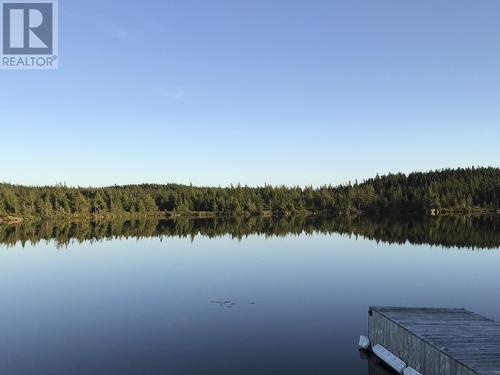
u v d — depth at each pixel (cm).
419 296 2350
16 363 1460
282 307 2142
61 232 6938
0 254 4241
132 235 6316
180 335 1733
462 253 3966
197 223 9500
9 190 10825
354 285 2641
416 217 10406
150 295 2428
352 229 7100
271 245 4853
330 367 1403
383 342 1456
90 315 2031
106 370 1398
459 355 1080
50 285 2734
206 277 2961
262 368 1401
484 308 2105
